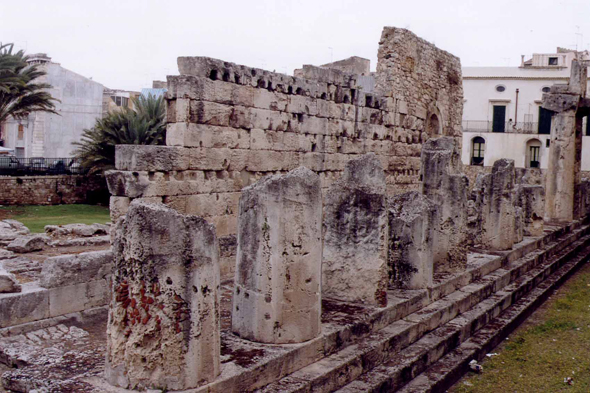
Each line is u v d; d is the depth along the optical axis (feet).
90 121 180.65
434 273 50.08
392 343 36.47
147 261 24.58
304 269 31.32
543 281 63.72
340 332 33.71
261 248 30.71
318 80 63.10
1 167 139.85
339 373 31.37
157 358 24.63
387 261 40.86
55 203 131.34
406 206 44.45
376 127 73.00
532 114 182.19
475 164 186.60
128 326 24.80
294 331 31.14
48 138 173.37
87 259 41.52
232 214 52.80
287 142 58.59
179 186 47.52
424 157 51.55
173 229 24.64
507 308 52.49
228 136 51.67
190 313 24.73
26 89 125.49
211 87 49.47
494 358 42.73
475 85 186.70
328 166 64.69
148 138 127.34
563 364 41.34
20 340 36.06
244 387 27.07
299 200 31.01
